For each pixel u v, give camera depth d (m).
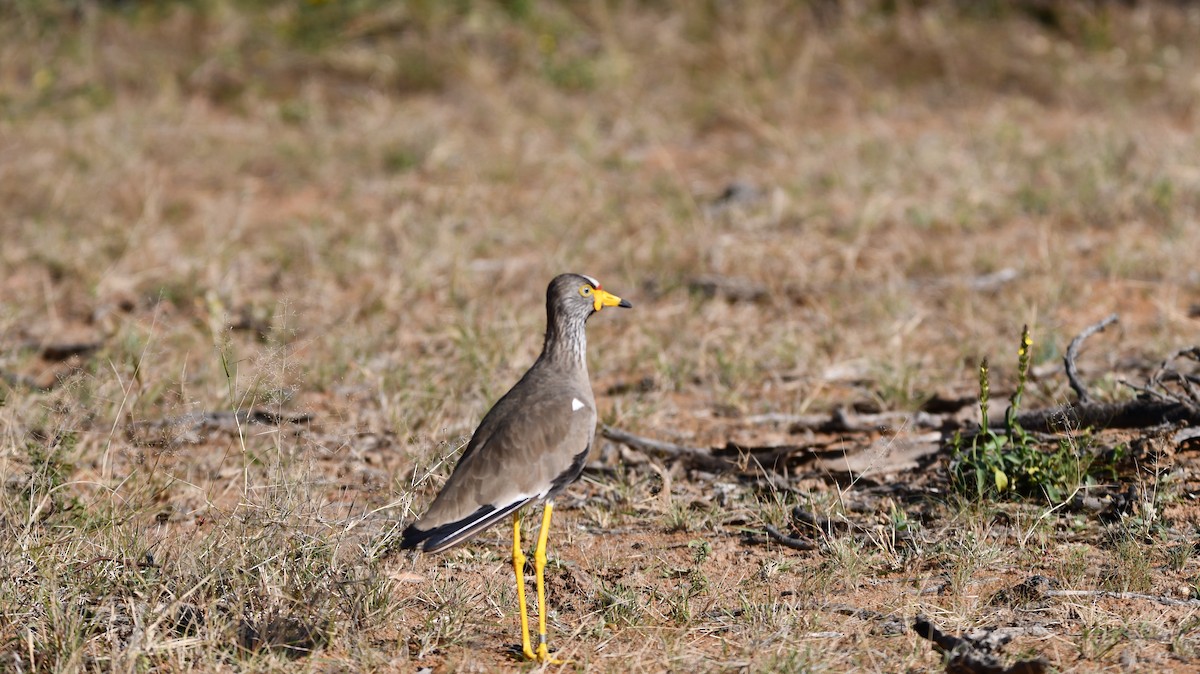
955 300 14.80
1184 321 13.70
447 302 15.34
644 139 23.36
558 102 25.05
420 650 7.86
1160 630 7.71
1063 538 9.13
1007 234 17.36
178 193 20.56
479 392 12.20
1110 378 11.51
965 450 10.18
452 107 25.20
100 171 20.69
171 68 26.75
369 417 11.90
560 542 9.61
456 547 9.34
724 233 17.62
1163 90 25.20
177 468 10.73
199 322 14.95
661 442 11.05
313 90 26.06
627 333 14.18
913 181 19.58
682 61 27.16
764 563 9.03
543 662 7.65
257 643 7.68
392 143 22.55
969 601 8.24
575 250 17.03
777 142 22.55
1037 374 12.12
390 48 27.61
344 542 8.36
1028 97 25.52
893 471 10.47
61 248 17.34
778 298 15.16
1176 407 10.23
